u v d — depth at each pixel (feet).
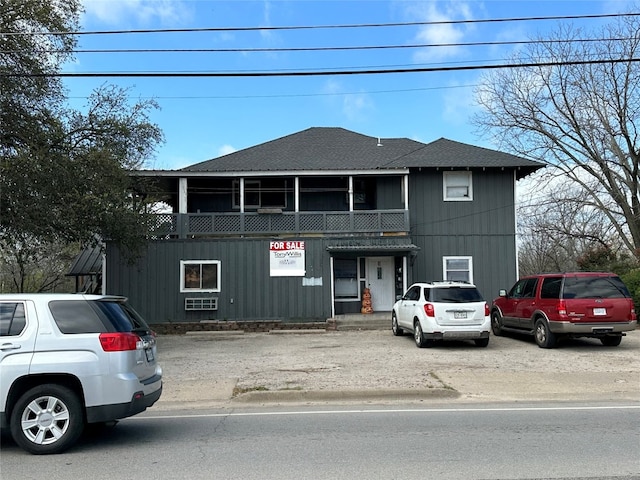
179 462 18.85
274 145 83.87
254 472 17.69
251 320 67.67
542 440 21.25
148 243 64.75
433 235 72.90
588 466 18.07
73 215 47.03
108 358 20.33
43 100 52.44
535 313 48.67
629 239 105.81
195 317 67.97
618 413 26.09
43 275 136.05
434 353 45.24
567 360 41.34
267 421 24.97
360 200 78.69
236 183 78.28
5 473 17.79
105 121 53.62
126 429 23.65
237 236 69.41
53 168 45.44
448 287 48.39
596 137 93.86
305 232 70.03
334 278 72.84
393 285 72.95
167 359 44.04
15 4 48.16
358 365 39.40
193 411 27.48
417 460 18.84
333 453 19.74
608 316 45.34
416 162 72.28
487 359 41.93
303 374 35.96
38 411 20.02
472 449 20.10
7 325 20.47
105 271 67.82
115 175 50.93
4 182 43.47
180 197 69.92
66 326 20.48
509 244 73.20
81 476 17.44
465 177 73.77
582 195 98.32
